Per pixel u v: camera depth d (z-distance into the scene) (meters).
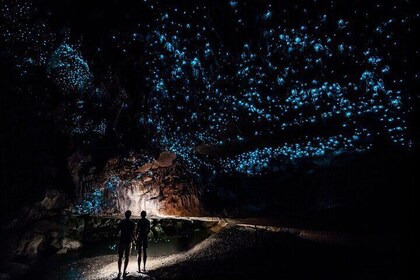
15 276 10.81
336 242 10.72
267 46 11.59
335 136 13.14
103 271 10.97
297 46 11.09
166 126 17.25
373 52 10.23
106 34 13.48
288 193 14.98
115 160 19.02
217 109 15.14
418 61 9.66
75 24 13.77
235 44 12.04
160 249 14.50
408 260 6.93
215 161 17.03
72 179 18.03
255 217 15.83
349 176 13.10
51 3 13.45
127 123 18.16
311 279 7.66
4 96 14.81
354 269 7.83
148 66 14.52
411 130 10.09
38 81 16.23
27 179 15.32
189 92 15.16
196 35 12.34
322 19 10.26
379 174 11.86
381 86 10.69
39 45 15.15
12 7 13.79
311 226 13.59
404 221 7.74
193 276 9.03
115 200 19.44
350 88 11.49
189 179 17.95
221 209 16.75
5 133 14.65
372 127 11.91
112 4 12.41
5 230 13.39
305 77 11.91
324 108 12.56
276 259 9.73
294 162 14.76
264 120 14.38
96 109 18.05
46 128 16.81
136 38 13.11
